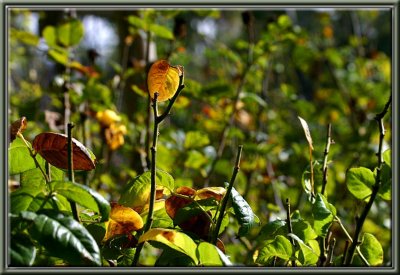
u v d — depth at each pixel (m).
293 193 2.28
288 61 3.94
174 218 1.22
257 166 2.45
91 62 2.30
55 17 2.66
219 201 1.25
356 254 1.30
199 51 4.99
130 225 1.20
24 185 1.23
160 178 1.24
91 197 1.10
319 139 3.18
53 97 2.26
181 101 2.23
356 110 3.33
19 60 3.73
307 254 1.24
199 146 2.01
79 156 1.20
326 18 4.12
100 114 1.74
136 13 2.49
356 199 1.35
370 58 3.80
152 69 1.19
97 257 1.06
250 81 2.82
